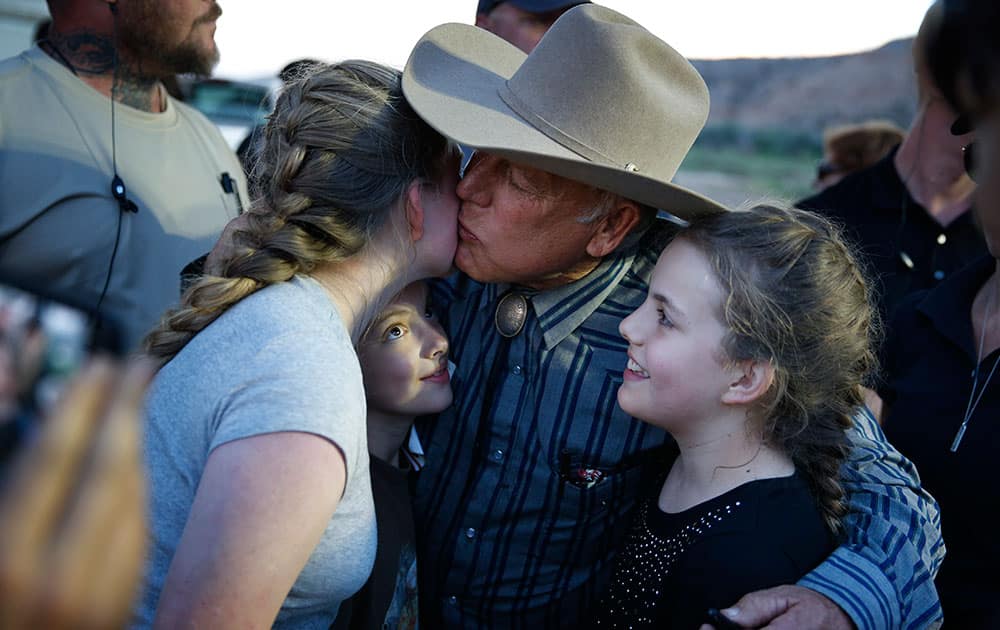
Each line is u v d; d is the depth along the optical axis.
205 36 2.18
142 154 2.16
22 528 0.36
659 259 1.43
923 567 1.40
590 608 1.60
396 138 1.28
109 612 0.38
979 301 1.74
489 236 1.41
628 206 1.45
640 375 1.40
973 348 1.69
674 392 1.37
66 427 0.38
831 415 1.43
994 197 0.71
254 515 1.03
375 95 1.30
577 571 1.61
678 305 1.35
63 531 0.36
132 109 2.17
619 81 1.37
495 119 1.38
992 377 1.64
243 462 1.04
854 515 1.41
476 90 1.47
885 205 2.66
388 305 1.44
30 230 1.94
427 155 1.34
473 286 1.66
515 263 1.45
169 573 1.04
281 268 1.20
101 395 0.40
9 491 0.36
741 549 1.32
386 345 1.45
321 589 1.23
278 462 1.04
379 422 1.53
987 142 0.55
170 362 1.19
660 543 1.42
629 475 1.58
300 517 1.05
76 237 1.98
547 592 1.60
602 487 1.57
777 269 1.31
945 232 2.57
